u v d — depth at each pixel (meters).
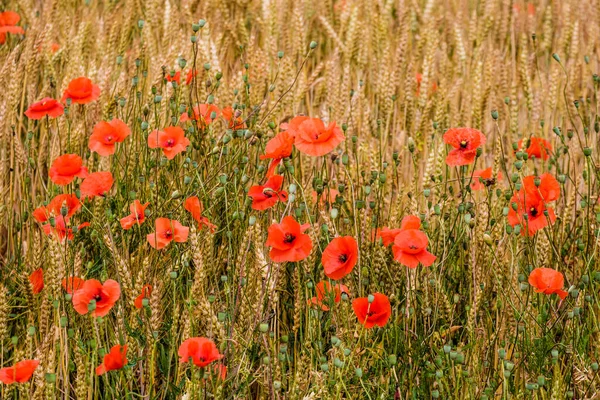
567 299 2.44
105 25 4.20
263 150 2.75
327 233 2.27
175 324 2.14
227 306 2.22
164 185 2.78
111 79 3.69
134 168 2.80
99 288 2.07
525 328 2.27
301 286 2.43
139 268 2.43
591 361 2.32
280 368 2.21
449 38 4.96
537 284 2.14
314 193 2.67
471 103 3.97
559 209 3.06
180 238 2.19
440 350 2.16
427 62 3.89
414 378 2.24
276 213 2.56
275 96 3.46
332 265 2.14
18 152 2.94
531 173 3.37
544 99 4.01
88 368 2.16
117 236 2.50
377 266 2.44
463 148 2.41
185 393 2.05
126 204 2.68
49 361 2.07
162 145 2.48
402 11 4.79
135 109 3.01
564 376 2.26
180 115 2.72
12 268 2.74
